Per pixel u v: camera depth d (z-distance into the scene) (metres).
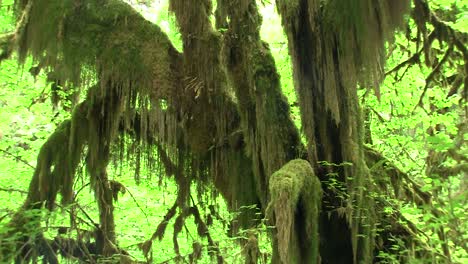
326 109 6.15
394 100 9.99
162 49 6.85
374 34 5.60
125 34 6.82
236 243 7.16
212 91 6.94
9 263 6.41
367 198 6.48
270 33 11.08
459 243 6.20
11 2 8.58
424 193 7.08
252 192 6.87
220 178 7.16
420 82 9.80
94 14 6.82
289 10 6.18
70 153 7.23
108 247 8.18
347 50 5.85
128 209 10.06
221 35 6.93
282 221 5.50
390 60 9.63
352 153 6.35
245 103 6.68
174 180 7.84
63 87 7.91
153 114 6.85
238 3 6.62
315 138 6.42
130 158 7.87
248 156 6.75
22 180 10.16
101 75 6.84
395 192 7.18
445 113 9.99
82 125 7.19
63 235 8.05
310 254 5.95
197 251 7.79
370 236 6.46
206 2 7.04
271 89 6.52
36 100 10.34
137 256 10.18
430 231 6.79
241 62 6.66
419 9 6.56
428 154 9.42
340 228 6.43
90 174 7.23
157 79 6.75
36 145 10.37
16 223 6.85
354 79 5.95
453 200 5.42
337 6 5.77
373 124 9.96
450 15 9.46
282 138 6.48
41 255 7.75
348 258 6.41
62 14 6.76
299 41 6.25
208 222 8.02
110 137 7.08
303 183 5.90
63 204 7.38
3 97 10.41
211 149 7.08
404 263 6.51
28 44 6.92
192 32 6.89
